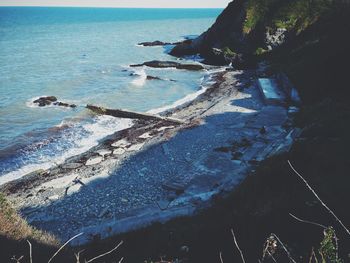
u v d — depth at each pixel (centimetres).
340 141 1470
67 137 2880
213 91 4178
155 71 5419
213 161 2206
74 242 1431
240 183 1669
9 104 3688
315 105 2786
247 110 3294
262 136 2512
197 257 1062
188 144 2583
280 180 1361
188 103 3772
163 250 1170
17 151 2620
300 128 2383
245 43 6006
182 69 5553
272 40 5722
